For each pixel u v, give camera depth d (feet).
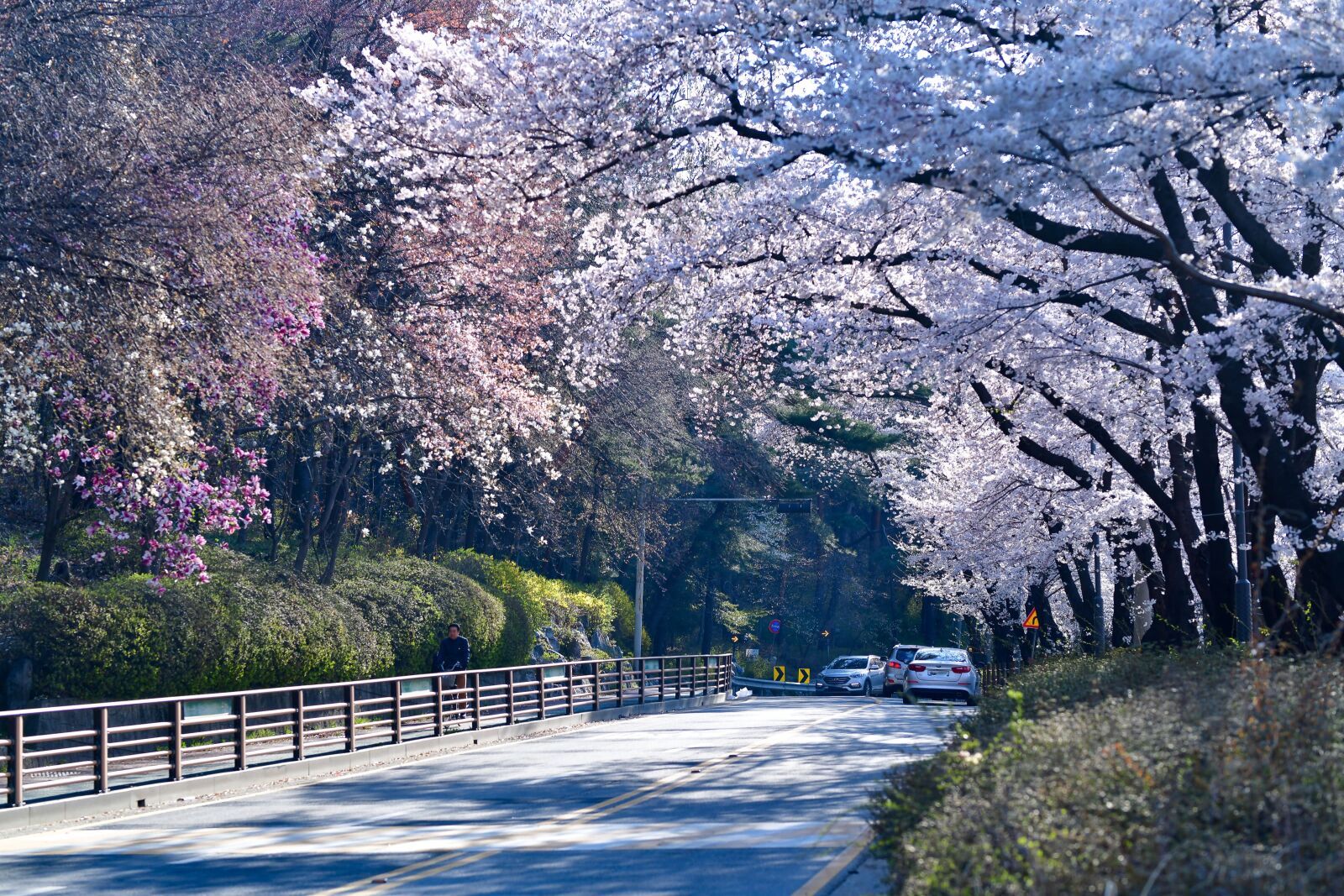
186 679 84.23
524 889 35.94
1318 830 22.24
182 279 61.98
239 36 100.99
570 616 169.68
